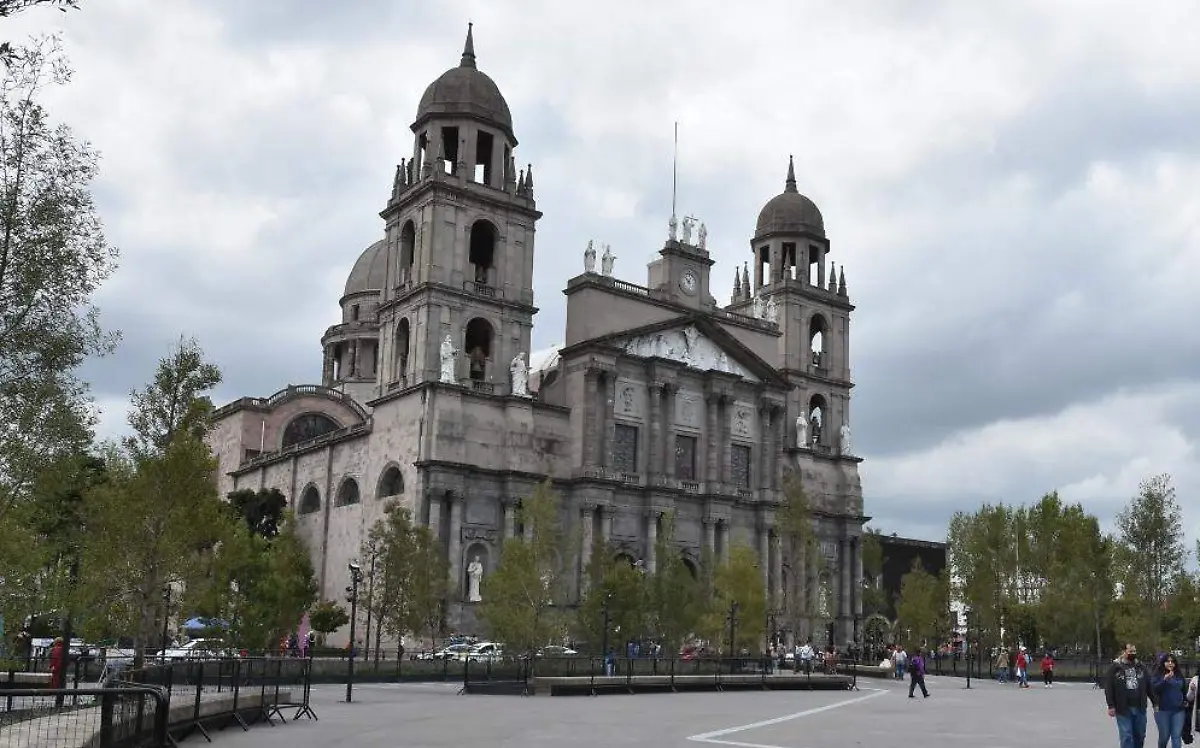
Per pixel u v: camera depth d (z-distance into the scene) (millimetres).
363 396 143625
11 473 38969
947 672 97375
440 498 91938
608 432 100812
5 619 46656
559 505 98375
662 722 39688
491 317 98562
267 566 82688
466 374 96625
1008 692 69625
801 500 102875
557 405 100812
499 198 100250
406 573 82688
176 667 41344
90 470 55969
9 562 42281
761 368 112875
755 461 111750
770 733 36125
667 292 109062
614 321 104500
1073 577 106688
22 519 42188
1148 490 105688
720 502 106375
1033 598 119062
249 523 106188
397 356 99812
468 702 49406
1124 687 28016
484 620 78562
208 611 67125
